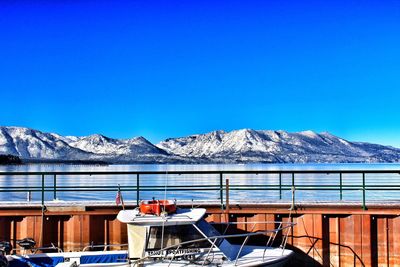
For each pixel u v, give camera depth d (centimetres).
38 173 1705
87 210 1698
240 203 1723
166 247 1317
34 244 1494
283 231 1664
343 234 1647
